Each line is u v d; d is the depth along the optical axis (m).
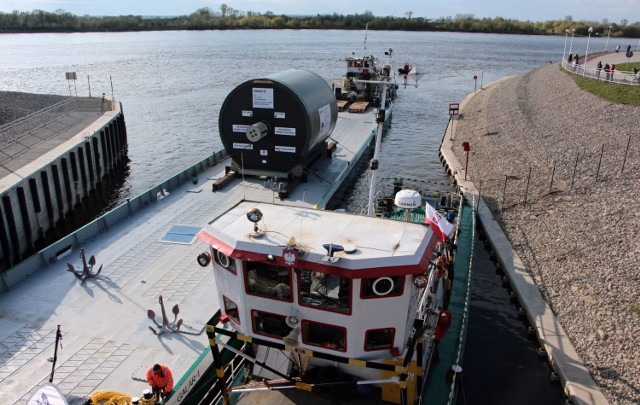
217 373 13.85
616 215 27.81
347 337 12.38
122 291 20.02
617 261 23.92
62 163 34.94
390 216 26.94
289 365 14.06
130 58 133.25
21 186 29.30
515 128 50.03
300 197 30.28
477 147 48.34
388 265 11.41
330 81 76.81
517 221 31.14
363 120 52.75
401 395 13.25
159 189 30.14
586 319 21.05
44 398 12.27
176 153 51.66
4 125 42.06
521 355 20.47
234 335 13.63
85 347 16.66
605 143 38.09
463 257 25.00
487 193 36.19
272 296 12.65
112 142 45.69
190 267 21.98
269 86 30.16
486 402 17.95
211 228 13.04
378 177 41.66
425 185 39.94
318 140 33.84
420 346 13.26
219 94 82.06
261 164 32.41
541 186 34.59
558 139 42.59
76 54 144.50
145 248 23.62
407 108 73.44
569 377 17.97
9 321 18.00
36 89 84.31
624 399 16.77
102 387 14.91
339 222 13.32
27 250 30.19
